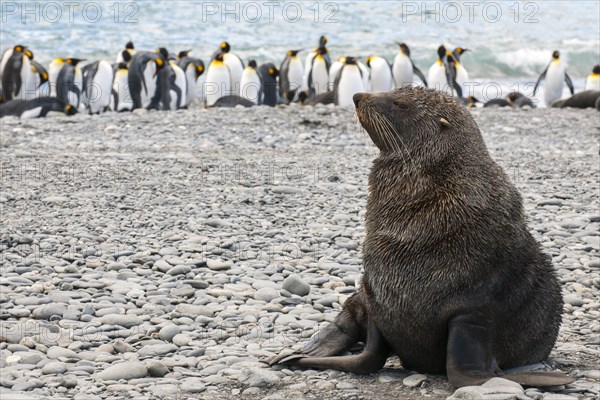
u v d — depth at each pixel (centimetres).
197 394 695
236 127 2369
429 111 709
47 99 2986
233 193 1548
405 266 680
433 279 671
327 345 758
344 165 1858
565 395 669
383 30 6147
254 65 3544
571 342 862
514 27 6700
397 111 711
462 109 721
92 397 676
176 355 791
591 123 2634
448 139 704
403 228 688
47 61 4609
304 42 5528
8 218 1316
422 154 705
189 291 990
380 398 682
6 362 754
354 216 1412
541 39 6119
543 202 1541
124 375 728
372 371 729
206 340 844
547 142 2294
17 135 2177
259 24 6081
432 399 676
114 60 4766
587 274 1130
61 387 696
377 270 695
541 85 4706
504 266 683
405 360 730
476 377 648
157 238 1241
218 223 1320
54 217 1338
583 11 7838
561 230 1350
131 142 2116
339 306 969
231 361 773
